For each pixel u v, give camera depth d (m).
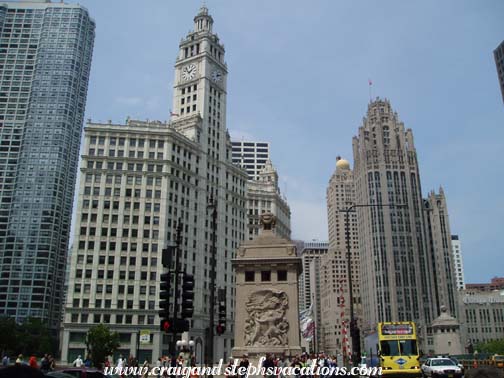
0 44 199.12
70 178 192.25
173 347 33.94
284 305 57.50
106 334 102.81
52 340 145.12
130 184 129.38
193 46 163.62
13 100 192.62
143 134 133.88
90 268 121.00
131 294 121.56
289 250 60.16
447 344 147.62
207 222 144.50
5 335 121.62
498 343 166.50
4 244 177.50
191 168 142.38
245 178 167.12
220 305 41.41
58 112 190.38
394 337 49.84
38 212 180.25
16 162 185.88
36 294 173.50
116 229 125.19
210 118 155.88
